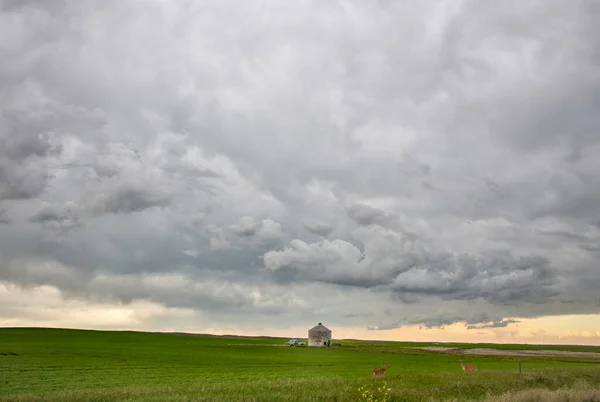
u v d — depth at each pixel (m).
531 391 25.59
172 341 140.38
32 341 112.25
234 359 79.00
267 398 23.58
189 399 23.33
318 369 62.06
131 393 26.62
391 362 79.19
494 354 117.56
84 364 60.47
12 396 26.16
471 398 24.89
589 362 87.50
